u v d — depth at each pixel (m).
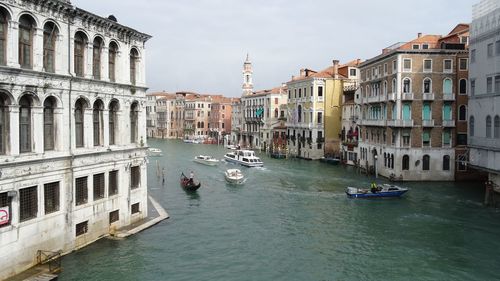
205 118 129.88
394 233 26.16
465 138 44.06
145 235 23.81
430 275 19.91
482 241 24.61
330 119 66.62
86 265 18.95
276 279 19.19
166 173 51.31
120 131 23.16
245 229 26.73
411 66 43.56
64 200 19.20
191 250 22.36
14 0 16.34
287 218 29.61
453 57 43.62
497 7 34.72
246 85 103.50
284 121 83.25
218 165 60.34
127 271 18.98
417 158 43.97
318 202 34.66
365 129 53.88
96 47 21.52
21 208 17.16
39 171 17.72
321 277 19.53
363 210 31.88
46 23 18.22
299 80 71.25
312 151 67.31
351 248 23.44
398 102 43.62
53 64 18.64
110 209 22.64
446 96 43.50
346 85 66.56
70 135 19.47
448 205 33.31
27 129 17.55
